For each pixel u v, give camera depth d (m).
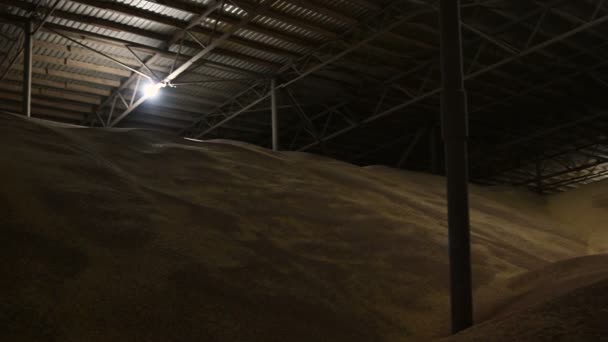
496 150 22.44
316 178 8.01
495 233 8.02
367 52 14.92
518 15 12.98
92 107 17.61
